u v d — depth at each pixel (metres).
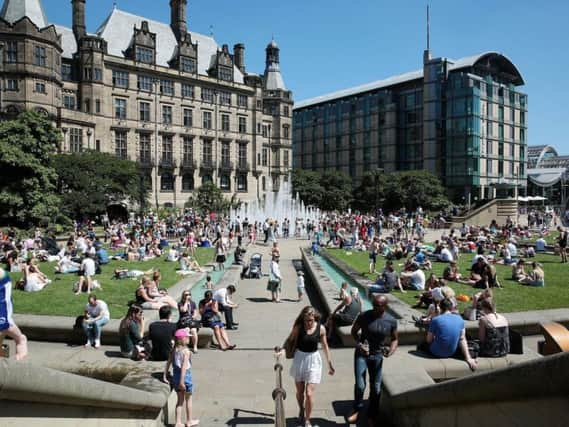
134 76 82.06
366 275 26.25
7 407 3.57
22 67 62.94
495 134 111.31
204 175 93.00
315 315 8.26
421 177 95.69
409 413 7.32
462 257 34.62
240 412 9.42
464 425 5.34
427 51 109.69
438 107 108.56
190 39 90.12
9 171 46.25
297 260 37.88
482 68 108.81
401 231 48.84
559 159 164.12
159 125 85.75
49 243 33.91
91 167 58.03
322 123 139.25
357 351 8.40
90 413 5.15
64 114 68.06
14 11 64.75
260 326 17.52
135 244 36.47
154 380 8.92
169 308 12.12
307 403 8.05
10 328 5.51
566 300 18.28
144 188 69.19
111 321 14.15
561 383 3.43
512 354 10.87
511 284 22.28
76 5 81.25
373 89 125.94
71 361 11.73
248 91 100.00
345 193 106.19
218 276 27.84
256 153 101.81
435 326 10.43
